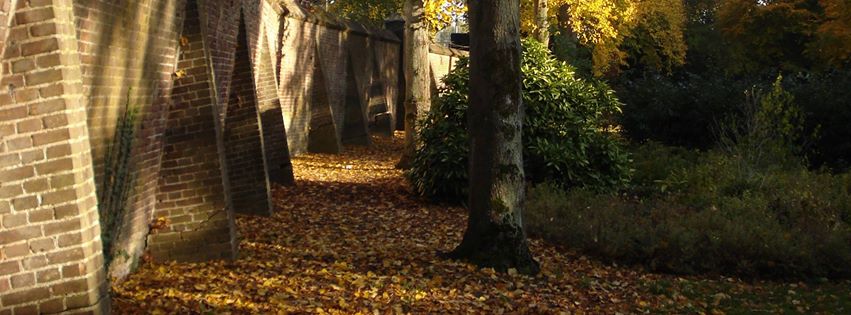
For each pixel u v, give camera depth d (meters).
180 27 7.59
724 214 9.79
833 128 16.83
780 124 13.71
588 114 12.93
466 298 6.80
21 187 4.26
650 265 8.66
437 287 7.09
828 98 16.97
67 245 4.32
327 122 18.73
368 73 23.11
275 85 13.03
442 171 12.01
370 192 13.02
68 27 4.39
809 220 9.86
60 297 4.33
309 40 17.62
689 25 37.03
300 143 17.92
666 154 17.14
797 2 27.56
